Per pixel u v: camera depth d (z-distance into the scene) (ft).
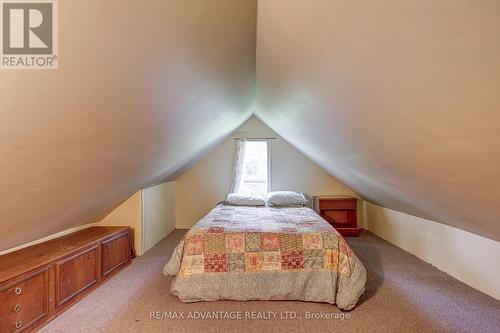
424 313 6.10
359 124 5.36
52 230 7.13
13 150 3.27
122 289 7.45
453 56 2.50
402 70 3.15
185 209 14.80
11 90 2.61
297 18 3.76
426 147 4.33
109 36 2.97
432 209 7.50
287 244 7.00
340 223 13.79
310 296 6.70
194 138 9.12
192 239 7.10
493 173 3.84
